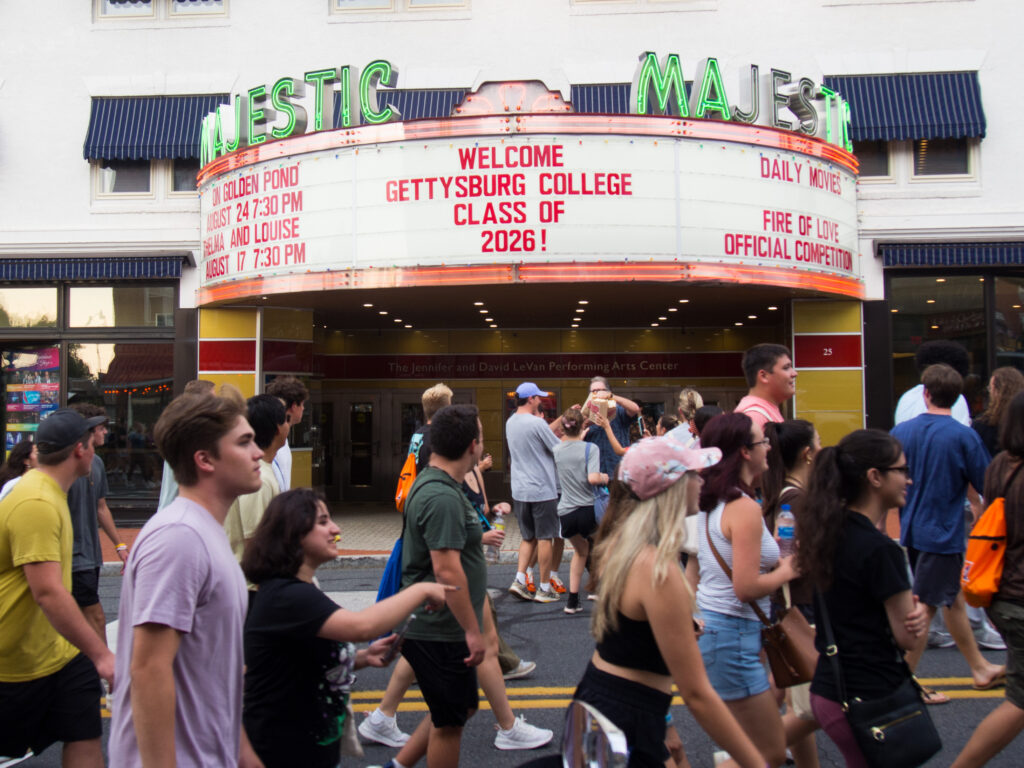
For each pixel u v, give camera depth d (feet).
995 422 20.30
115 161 48.75
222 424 8.83
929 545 18.47
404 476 19.16
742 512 12.05
